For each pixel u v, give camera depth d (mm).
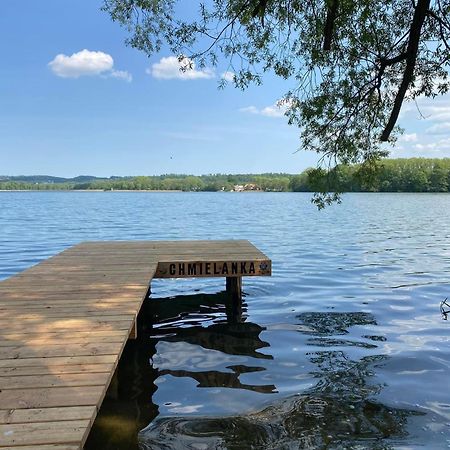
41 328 3832
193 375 4629
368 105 6070
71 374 2865
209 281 9750
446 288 8805
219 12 6301
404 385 4305
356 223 25625
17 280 5945
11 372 2896
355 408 3846
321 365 4836
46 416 2340
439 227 22969
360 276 10039
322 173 6363
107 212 37500
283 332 6059
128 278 6066
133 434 3457
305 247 15078
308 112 6039
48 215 33125
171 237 18344
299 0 5840
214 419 3682
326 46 5211
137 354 5289
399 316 6824
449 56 5516
